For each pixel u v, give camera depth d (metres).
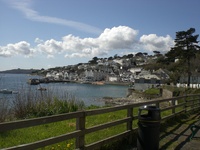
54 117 5.45
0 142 7.48
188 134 10.34
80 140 6.26
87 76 190.00
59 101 13.06
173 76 90.12
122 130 9.73
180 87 72.56
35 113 11.80
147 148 7.29
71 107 13.21
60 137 5.64
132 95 85.19
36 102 12.20
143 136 7.32
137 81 112.19
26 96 12.09
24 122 4.81
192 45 81.50
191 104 17.20
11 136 8.21
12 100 11.69
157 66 138.75
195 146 8.64
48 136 8.48
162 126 11.47
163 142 8.85
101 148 7.24
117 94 97.38
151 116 7.30
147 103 9.73
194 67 82.88
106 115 13.14
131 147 8.11
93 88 126.06
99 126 6.93
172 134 10.23
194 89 64.38
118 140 8.02
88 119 11.81
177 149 8.20
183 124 12.59
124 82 173.25
